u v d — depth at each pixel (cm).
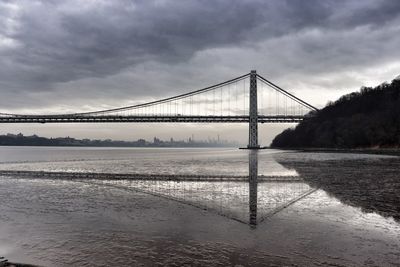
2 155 9131
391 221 1081
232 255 784
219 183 2222
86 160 6047
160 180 2470
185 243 873
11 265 740
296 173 2795
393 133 7525
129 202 1498
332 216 1155
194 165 4278
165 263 742
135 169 3622
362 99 10650
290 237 913
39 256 802
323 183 2083
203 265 729
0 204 1470
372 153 6506
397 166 3362
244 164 4275
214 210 1284
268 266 720
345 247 831
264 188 1923
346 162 4034
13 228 1046
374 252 796
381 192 1689
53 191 1900
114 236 945
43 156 8400
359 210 1249
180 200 1541
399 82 9981
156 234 958
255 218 1138
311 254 786
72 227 1048
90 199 1594
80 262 758
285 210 1264
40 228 1043
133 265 735
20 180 2552
